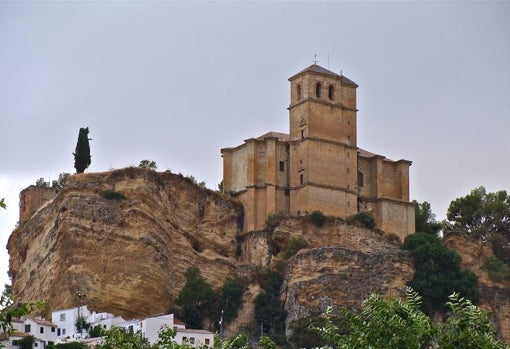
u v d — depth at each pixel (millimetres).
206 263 177250
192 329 164000
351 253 175250
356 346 65562
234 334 170250
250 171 183125
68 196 175500
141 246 172375
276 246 178625
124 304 168500
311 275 173125
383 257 174875
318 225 179500
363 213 183250
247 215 182500
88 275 169000
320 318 166875
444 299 173875
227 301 172250
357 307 171000
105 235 172125
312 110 183875
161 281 171625
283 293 173375
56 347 149625
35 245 180500
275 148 183250
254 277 175750
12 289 178250
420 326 64812
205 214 182750
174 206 180625
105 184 177500
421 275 174125
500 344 63750
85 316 163625
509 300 182875
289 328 168250
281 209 182000
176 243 177625
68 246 170875
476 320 64500
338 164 183875
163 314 165375
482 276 184750
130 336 77125
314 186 181125
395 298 67188
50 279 170625
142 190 177250
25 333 156625
